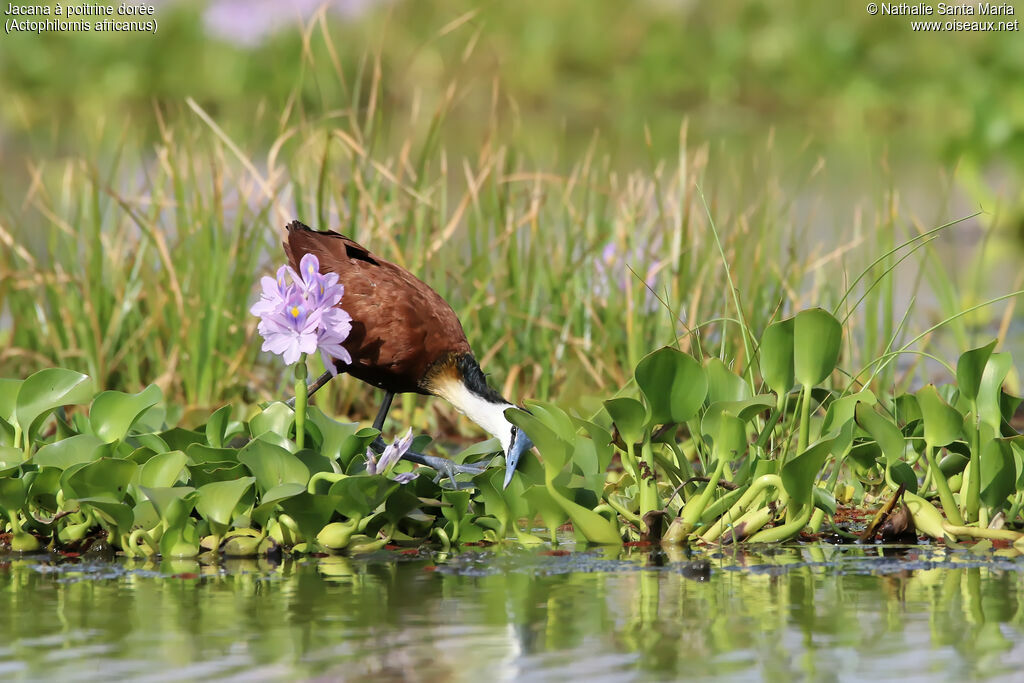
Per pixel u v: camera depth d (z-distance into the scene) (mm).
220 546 6887
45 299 11977
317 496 6762
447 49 26922
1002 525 7137
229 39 27562
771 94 29359
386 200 12211
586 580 6250
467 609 5695
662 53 29719
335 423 7590
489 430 9398
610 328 11656
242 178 12406
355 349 9398
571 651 5074
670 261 11281
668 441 7609
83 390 7555
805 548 7020
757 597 5898
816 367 7375
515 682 4719
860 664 4914
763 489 7164
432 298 9547
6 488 6926
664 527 7242
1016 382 11703
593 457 7387
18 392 7625
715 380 7875
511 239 11820
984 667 4875
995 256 17781
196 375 11102
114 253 11906
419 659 4977
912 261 17047
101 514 7027
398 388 9719
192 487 7020
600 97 29047
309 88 25938
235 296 11625
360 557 6812
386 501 6980
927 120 27781
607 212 13445
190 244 11789
